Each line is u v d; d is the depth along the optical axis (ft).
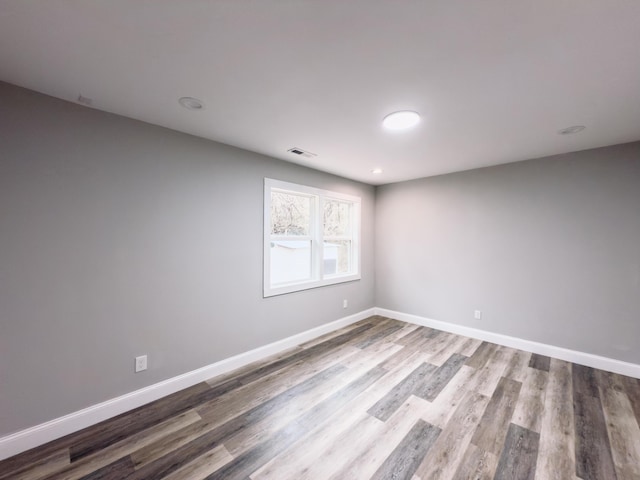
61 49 4.34
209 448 5.57
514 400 7.22
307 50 4.36
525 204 10.41
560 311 9.74
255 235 9.59
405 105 6.16
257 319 9.70
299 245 11.70
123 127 6.72
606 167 8.86
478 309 11.61
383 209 14.97
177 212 7.68
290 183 10.74
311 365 9.23
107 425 6.26
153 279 7.25
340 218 14.10
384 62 4.66
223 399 7.28
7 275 5.35
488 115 6.61
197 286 8.13
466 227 11.93
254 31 3.94
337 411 6.77
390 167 11.48
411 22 3.76
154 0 3.41
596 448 5.57
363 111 6.45
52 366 5.82
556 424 6.28
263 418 6.51
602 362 8.92
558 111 6.40
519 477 4.91
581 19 3.67
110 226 6.56
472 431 6.06
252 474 4.96
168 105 6.21
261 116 6.75
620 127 7.29
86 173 6.21
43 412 5.71
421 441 5.77
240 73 5.00
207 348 8.36
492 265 11.21
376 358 9.75
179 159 7.70
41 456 5.35
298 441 5.77
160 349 7.39
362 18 3.69
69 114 6.00
